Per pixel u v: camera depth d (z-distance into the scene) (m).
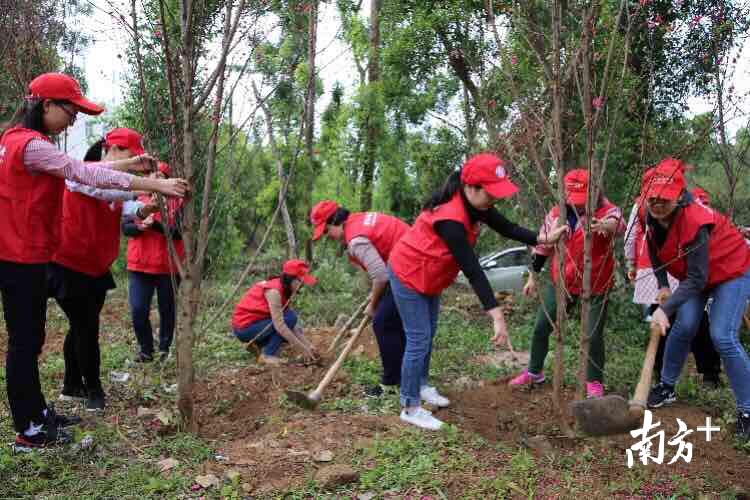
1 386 4.50
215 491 3.25
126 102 5.40
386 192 10.12
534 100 4.26
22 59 5.99
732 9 4.12
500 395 4.89
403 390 4.05
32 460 3.42
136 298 5.38
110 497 3.18
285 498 3.21
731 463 3.73
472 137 5.24
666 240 4.11
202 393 4.86
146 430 3.98
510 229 3.92
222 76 3.73
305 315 7.80
